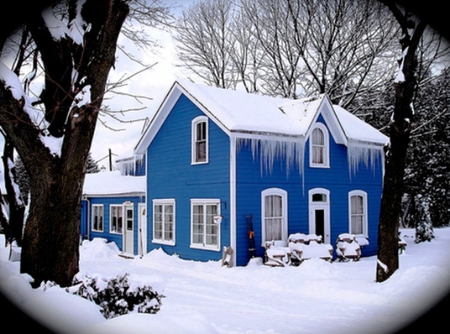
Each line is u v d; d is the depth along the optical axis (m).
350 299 9.82
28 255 6.78
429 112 29.06
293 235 15.41
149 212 18.73
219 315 8.41
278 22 31.88
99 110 6.96
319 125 17.34
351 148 18.06
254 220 15.05
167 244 17.52
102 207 22.91
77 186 6.98
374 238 18.78
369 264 15.13
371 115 30.44
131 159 24.89
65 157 6.85
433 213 30.03
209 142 15.73
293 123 16.62
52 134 7.16
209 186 15.62
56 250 6.78
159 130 18.38
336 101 30.61
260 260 14.69
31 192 6.97
